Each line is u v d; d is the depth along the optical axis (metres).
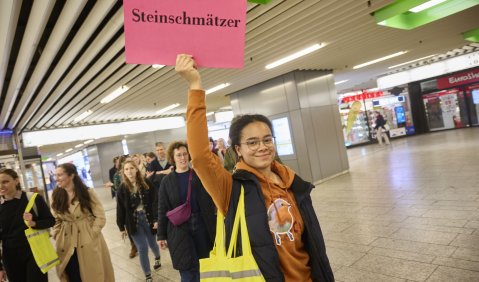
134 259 5.21
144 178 4.20
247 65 7.61
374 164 10.74
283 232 1.31
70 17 3.96
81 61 5.62
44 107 8.74
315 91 9.90
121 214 4.14
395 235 4.19
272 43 6.27
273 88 9.98
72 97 8.47
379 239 4.16
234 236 1.29
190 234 2.84
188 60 1.22
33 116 10.22
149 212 4.09
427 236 3.96
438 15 6.03
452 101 16.41
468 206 4.74
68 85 6.78
